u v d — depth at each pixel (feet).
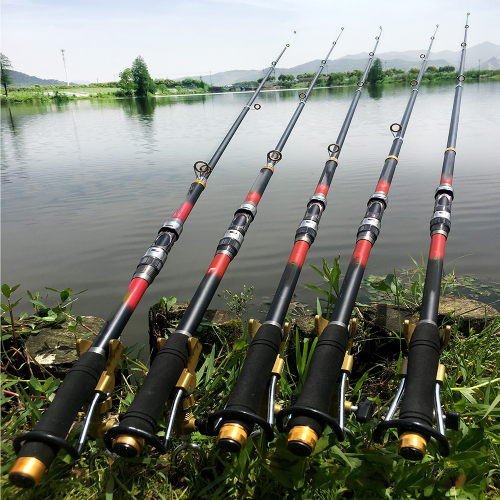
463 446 4.71
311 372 4.37
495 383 6.28
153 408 4.22
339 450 4.81
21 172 28.09
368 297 11.02
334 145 8.64
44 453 3.86
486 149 27.94
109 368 4.70
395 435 5.70
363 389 7.34
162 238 6.13
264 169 7.88
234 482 4.98
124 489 4.83
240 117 10.09
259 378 4.36
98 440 4.75
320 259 13.16
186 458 5.37
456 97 10.84
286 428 4.08
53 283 12.33
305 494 4.75
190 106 91.76
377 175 22.49
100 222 17.20
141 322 10.52
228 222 16.72
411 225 15.56
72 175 26.66
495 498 4.80
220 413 4.06
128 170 27.71
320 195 7.20
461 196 18.29
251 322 5.00
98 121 64.80
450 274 11.95
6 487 4.60
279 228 15.64
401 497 4.62
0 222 17.58
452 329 8.13
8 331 7.93
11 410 6.45
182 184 23.06
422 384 4.26
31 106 108.37
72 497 4.83
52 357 7.34
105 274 12.78
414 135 35.04
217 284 5.61
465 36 12.76
